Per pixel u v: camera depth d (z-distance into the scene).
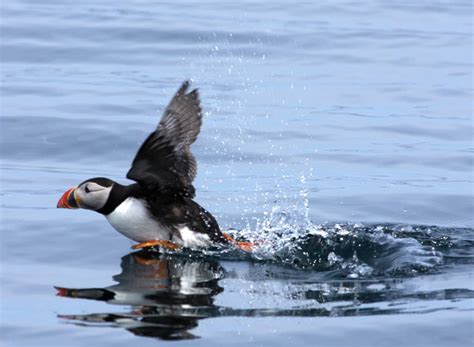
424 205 12.84
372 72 19.69
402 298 9.21
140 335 8.23
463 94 18.34
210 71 19.45
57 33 21.84
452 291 9.40
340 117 16.94
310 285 9.66
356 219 12.27
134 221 10.77
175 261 10.46
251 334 8.27
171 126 10.38
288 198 13.09
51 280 9.79
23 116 16.41
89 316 8.70
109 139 15.45
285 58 20.50
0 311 8.88
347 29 22.81
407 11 25.00
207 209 12.59
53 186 13.41
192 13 23.89
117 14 23.55
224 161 14.70
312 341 8.15
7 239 11.17
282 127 16.28
